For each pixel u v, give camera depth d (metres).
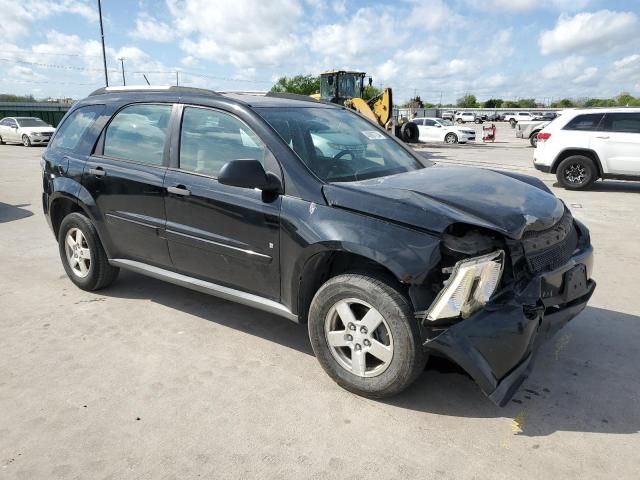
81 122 4.70
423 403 3.03
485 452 2.61
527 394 3.12
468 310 2.71
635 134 10.36
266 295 3.49
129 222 4.16
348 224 2.96
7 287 4.93
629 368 3.42
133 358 3.57
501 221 2.83
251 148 3.49
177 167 3.85
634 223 7.76
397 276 2.75
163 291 4.82
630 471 2.47
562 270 3.14
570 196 10.36
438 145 28.06
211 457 2.58
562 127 11.17
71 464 2.53
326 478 2.44
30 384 3.24
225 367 3.45
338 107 4.46
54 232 5.00
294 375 3.35
